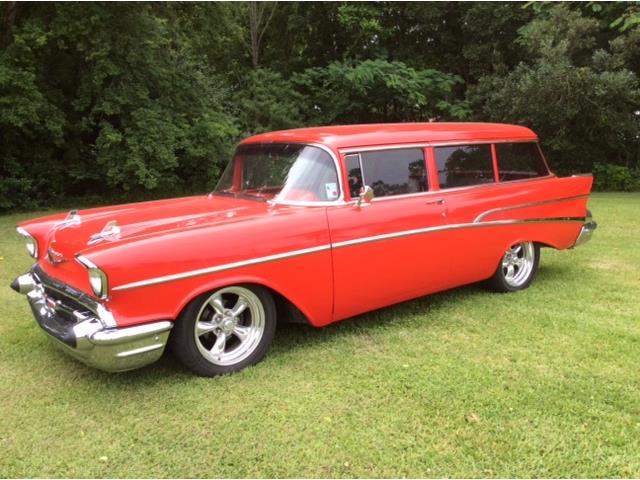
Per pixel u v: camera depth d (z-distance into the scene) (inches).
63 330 138.8
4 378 148.9
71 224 161.8
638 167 652.7
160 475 109.0
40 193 525.7
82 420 127.9
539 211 222.1
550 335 175.8
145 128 491.2
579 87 555.2
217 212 160.7
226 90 644.1
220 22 602.2
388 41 768.9
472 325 185.3
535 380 145.1
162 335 134.2
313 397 137.1
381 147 177.3
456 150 199.0
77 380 147.3
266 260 148.8
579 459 112.7
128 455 115.0
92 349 129.4
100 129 519.2
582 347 166.2
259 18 711.1
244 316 156.6
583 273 252.1
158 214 161.6
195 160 561.9
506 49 698.2
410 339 173.8
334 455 114.4
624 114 581.6
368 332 180.1
